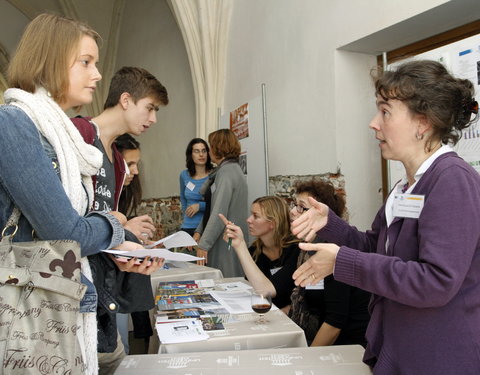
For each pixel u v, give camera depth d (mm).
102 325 1188
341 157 3326
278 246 2457
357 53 3367
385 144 1131
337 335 1910
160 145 7285
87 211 1099
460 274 917
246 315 1793
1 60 8727
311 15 3586
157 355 1333
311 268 1095
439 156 1056
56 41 1012
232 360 1277
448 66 2178
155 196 7547
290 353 1326
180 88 6535
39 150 910
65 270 896
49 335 871
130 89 1561
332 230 1357
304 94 3719
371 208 3424
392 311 1050
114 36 8758
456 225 937
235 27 5035
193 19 5297
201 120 5539
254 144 4070
